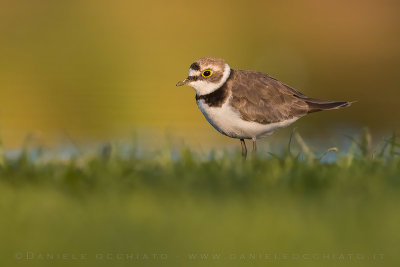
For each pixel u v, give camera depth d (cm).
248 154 1441
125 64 3444
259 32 4334
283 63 3428
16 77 3000
